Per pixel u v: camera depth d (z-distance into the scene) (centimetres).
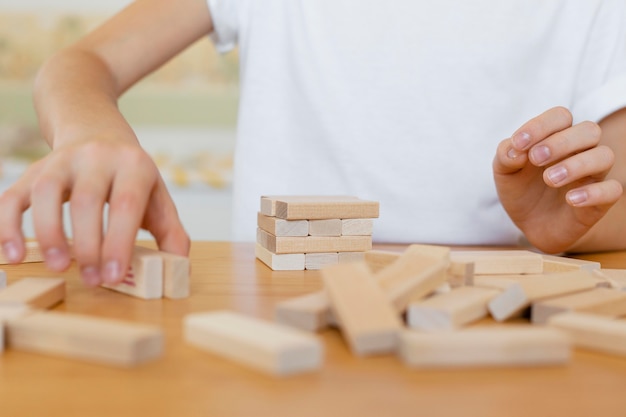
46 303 66
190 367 56
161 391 54
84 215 68
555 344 57
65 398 52
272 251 81
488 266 76
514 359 57
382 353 58
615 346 59
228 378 55
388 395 53
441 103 111
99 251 68
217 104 175
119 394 53
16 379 55
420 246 70
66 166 70
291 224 80
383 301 60
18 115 175
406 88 111
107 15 173
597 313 65
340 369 56
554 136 85
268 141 114
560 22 111
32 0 172
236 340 57
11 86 174
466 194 111
